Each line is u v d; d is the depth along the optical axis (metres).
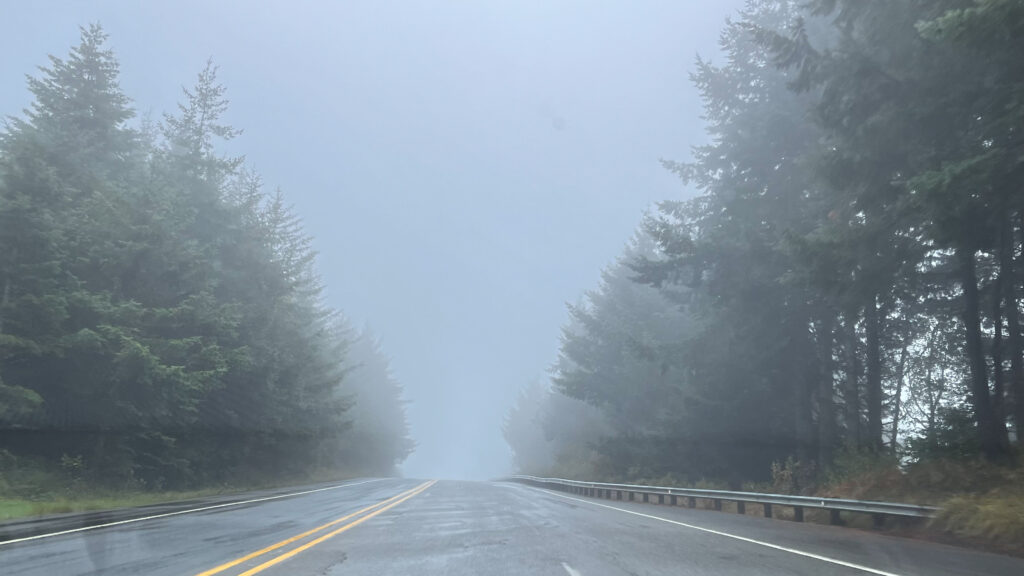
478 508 24.66
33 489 25.39
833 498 19.73
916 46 17.20
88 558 11.93
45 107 36.25
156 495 30.53
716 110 33.19
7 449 28.30
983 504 15.50
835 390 32.56
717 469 36.84
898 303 29.28
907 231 19.84
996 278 24.02
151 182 32.41
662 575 10.66
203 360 32.94
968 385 30.89
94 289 30.09
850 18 18.64
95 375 28.52
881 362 32.81
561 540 15.05
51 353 27.47
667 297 35.91
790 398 32.50
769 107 30.69
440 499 30.00
